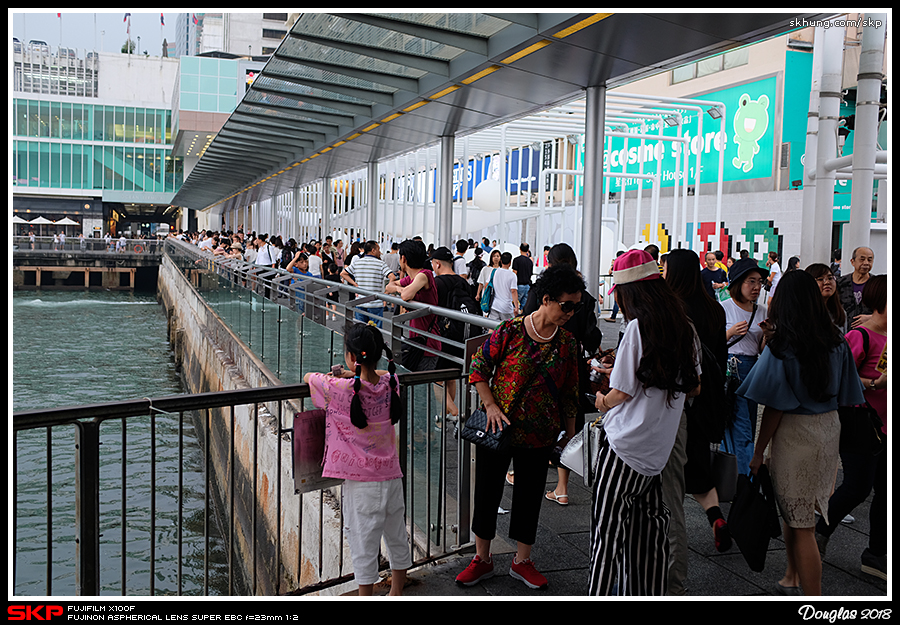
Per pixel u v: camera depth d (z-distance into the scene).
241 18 88.88
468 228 19.73
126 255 60.75
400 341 5.31
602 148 8.17
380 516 3.29
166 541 10.65
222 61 47.69
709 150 21.20
